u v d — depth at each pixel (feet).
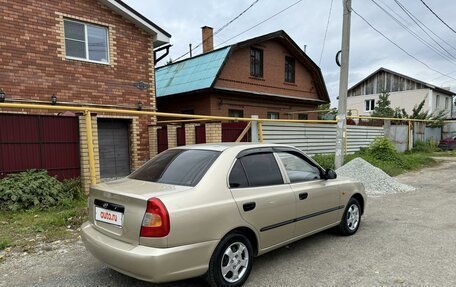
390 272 11.73
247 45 49.29
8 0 27.68
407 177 36.60
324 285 10.82
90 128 21.08
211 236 9.84
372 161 40.91
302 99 59.31
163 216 9.00
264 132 33.60
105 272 11.85
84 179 21.97
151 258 8.75
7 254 13.39
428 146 67.21
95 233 10.62
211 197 10.16
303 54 58.75
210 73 45.32
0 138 19.95
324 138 41.88
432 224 17.74
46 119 21.56
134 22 35.42
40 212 18.60
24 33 28.50
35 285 10.86
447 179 34.45
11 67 27.84
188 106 48.65
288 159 13.82
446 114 106.22
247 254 10.97
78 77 31.60
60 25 30.53
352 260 12.89
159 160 12.89
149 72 36.91
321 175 14.92
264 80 53.52
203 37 62.54
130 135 35.27
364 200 17.28
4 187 18.81
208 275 9.98
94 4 32.65
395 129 59.67
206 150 12.19
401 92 109.40
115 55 34.12
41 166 21.40
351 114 101.24
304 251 13.94
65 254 13.48
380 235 16.03
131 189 10.29
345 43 33.27
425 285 10.71
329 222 14.85
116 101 34.17
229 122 32.14
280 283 10.99
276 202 12.01
